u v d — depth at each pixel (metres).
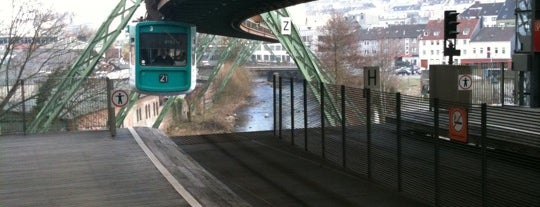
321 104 16.91
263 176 14.45
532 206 9.91
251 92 96.50
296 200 12.09
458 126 11.27
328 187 13.21
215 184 11.32
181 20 35.53
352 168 14.96
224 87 82.88
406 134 14.41
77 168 12.32
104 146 15.15
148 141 16.05
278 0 26.80
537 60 20.89
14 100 20.27
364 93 15.07
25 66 42.47
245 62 100.75
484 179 10.19
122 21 39.94
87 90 20.98
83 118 20.50
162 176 11.38
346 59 58.19
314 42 92.31
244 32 50.59
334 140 17.80
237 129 69.62
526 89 21.88
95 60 39.16
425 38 81.00
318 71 46.12
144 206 9.11
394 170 13.48
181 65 28.81
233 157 17.06
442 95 19.09
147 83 28.50
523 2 22.41
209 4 28.34
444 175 12.32
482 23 63.59
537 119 10.62
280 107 20.42
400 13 123.44
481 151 10.72
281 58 132.88
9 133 18.19
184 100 77.31
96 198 9.71
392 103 14.89
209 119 75.44
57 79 26.73
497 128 11.81
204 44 82.12
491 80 24.36
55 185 10.77
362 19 124.88
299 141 19.38
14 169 12.35
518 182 10.88
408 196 12.28
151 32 28.47
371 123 15.56
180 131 70.69
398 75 66.31
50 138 16.77
